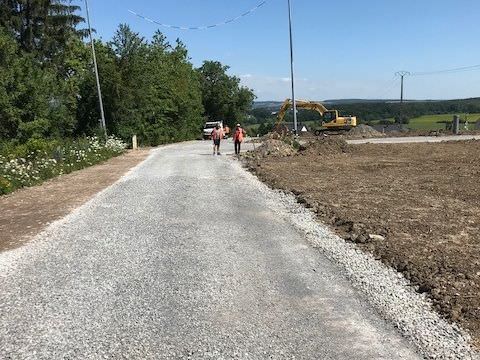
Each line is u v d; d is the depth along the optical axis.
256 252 7.35
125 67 36.59
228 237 8.24
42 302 5.52
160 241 8.04
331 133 46.06
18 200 12.57
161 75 44.62
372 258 6.94
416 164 20.05
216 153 26.98
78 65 44.12
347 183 14.51
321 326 4.82
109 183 15.41
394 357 4.22
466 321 4.82
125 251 7.48
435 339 4.50
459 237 7.86
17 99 27.41
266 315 5.10
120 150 28.75
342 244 7.71
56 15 42.09
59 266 6.79
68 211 10.80
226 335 4.66
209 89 77.69
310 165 20.09
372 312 5.13
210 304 5.39
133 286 5.97
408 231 8.30
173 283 6.05
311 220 9.51
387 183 14.45
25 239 8.35
